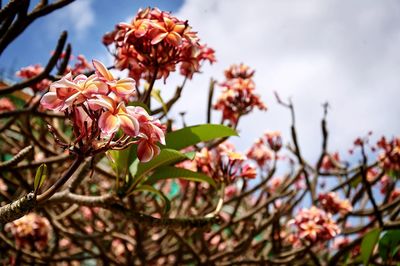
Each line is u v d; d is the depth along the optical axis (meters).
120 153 2.26
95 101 1.34
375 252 4.44
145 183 2.37
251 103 3.60
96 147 1.48
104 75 1.46
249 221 5.46
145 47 2.21
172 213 5.34
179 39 2.11
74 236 4.40
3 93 2.87
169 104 3.12
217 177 2.84
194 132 2.37
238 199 4.59
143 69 2.30
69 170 1.55
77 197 2.32
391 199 5.58
